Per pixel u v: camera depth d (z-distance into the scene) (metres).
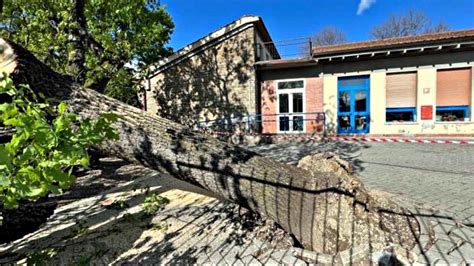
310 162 3.10
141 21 12.13
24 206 2.57
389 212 2.47
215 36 12.08
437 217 2.81
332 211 2.40
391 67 10.42
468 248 2.23
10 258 2.53
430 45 9.36
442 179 4.70
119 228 3.08
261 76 12.10
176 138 2.83
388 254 2.06
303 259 2.28
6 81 1.14
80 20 7.16
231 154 2.79
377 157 6.88
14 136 1.03
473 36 8.86
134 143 2.78
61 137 1.11
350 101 11.12
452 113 9.98
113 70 8.45
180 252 2.52
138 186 4.78
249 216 3.06
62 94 2.77
